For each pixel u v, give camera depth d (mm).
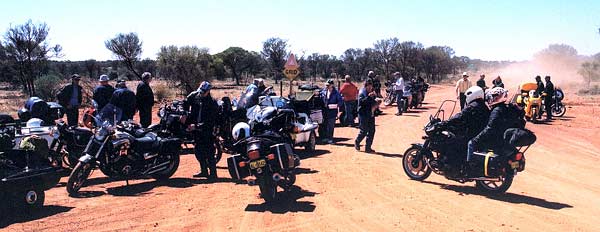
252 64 70000
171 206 8391
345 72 73562
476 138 8898
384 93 44469
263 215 7844
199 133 10406
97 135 9562
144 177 10664
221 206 8375
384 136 16938
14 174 7910
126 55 45438
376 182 10047
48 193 9312
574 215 7902
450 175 9352
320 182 10031
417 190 9406
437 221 7535
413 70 70375
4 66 43906
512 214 7914
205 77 45219
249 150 8109
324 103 15664
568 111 27578
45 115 12156
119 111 10211
